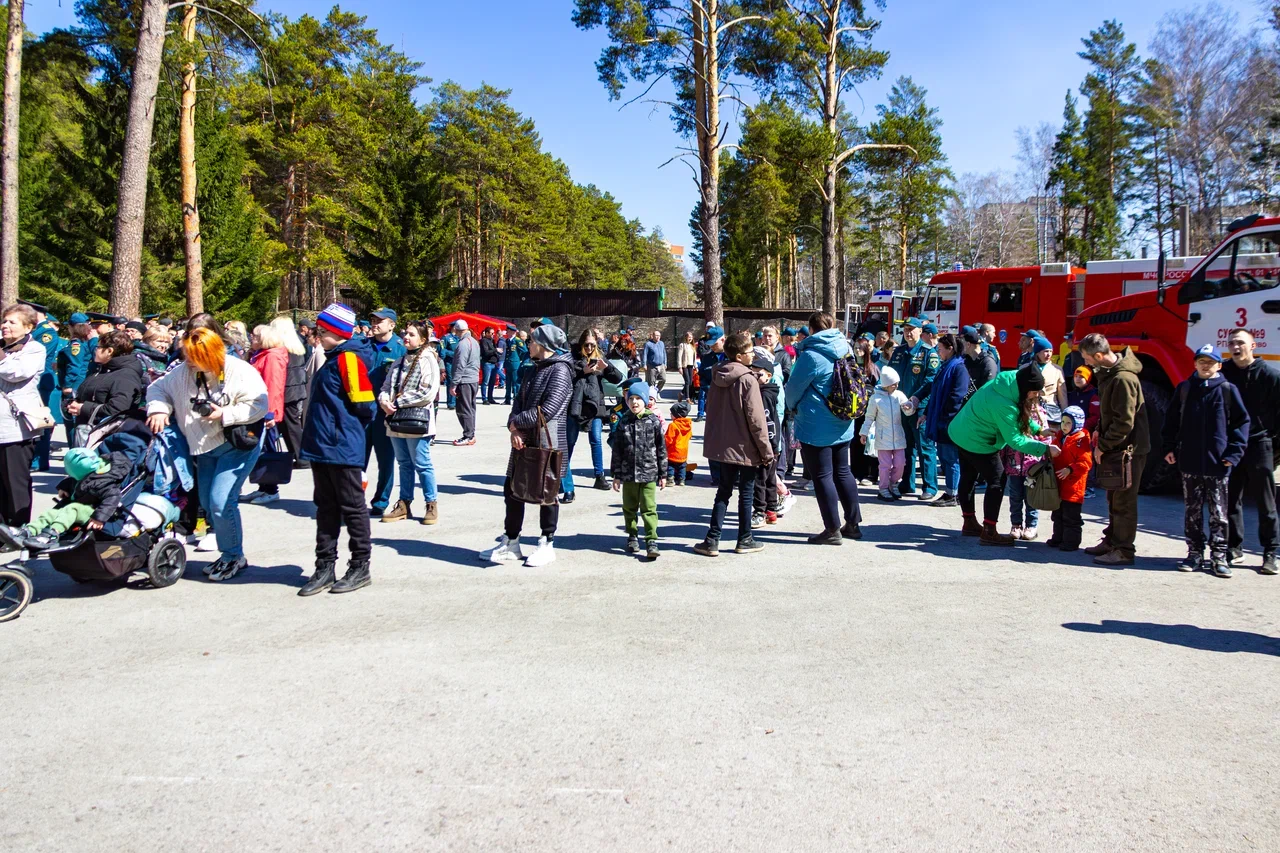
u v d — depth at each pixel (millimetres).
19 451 6129
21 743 3398
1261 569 6129
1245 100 35938
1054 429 6727
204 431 5457
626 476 6254
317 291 58031
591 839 2775
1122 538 6324
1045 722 3664
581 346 8852
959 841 2777
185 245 22656
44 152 29719
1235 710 3807
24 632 4691
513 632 4746
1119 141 44375
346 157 42125
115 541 5234
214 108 27047
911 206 52125
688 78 23828
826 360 6719
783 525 7684
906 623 4941
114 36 21328
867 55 28688
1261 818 2930
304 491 8922
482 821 2875
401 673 4145
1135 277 14430
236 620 4918
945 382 7996
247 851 2699
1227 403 5977
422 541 6930
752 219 50188
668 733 3531
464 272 60344
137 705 3756
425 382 7363
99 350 6023
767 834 2811
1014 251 62531
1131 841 2787
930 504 8680
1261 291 8172
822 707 3793
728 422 6379
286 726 3566
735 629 4820
